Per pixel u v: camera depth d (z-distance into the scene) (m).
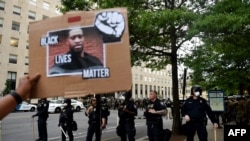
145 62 15.42
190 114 7.62
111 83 2.36
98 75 2.37
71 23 2.45
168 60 15.25
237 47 12.36
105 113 9.32
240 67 20.06
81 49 2.41
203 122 7.64
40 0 53.75
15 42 48.91
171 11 10.12
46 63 2.42
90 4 11.76
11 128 17.33
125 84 2.35
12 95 1.37
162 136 8.27
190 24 10.54
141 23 10.14
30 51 2.48
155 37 11.79
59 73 2.38
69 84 2.36
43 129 11.24
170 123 21.61
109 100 46.50
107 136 14.21
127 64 2.37
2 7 47.31
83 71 2.38
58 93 2.34
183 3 12.09
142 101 48.38
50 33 2.46
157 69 15.90
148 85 90.19
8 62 47.53
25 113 32.44
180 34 12.08
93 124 9.19
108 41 2.40
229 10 10.32
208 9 11.08
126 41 2.40
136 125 20.22
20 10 50.00
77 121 23.23
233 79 20.25
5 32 47.38
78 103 38.38
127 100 9.03
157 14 9.98
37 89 2.29
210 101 13.84
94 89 2.36
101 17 2.43
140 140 11.95
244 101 16.08
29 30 2.51
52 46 2.45
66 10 11.97
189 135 7.68
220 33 11.11
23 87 1.46
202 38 11.77
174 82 13.20
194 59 13.02
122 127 9.22
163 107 8.20
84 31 2.44
